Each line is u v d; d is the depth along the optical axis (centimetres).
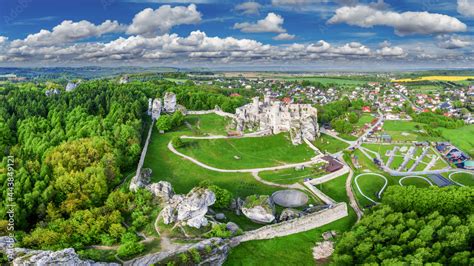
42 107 18988
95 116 18350
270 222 10400
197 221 9269
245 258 8862
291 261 9000
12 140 15938
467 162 16488
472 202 9888
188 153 16012
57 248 8231
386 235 8544
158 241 8694
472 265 7062
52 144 14850
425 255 7538
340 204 11344
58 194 11419
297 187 13412
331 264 8462
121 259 7925
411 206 10100
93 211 9981
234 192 12950
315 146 18125
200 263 8075
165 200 10700
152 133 18275
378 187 13750
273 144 17325
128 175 13550
